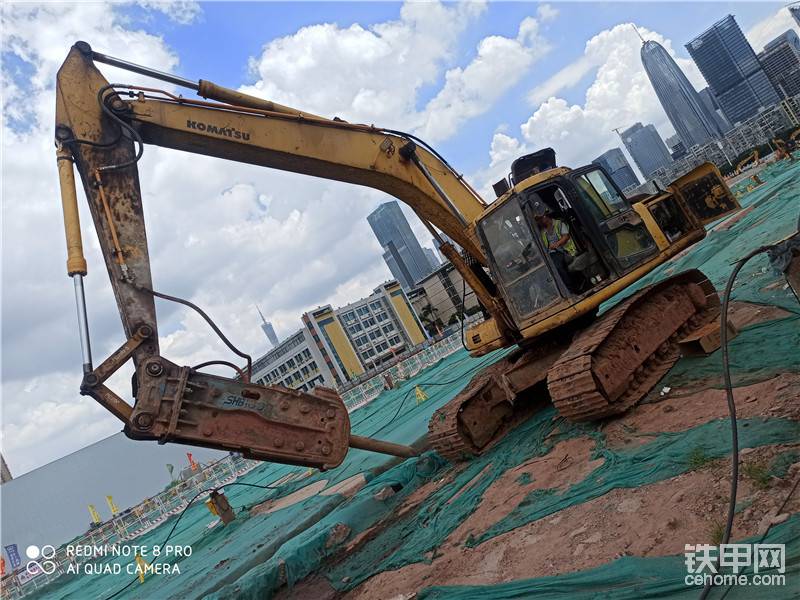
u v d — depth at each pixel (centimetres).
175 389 567
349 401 3306
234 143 708
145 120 655
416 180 828
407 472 905
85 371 550
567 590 358
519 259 745
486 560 464
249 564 883
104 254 609
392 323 11662
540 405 867
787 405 438
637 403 611
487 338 849
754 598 278
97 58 646
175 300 609
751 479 365
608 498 450
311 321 10338
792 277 461
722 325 420
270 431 614
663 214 815
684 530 354
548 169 808
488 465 719
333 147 770
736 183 3706
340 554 739
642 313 696
